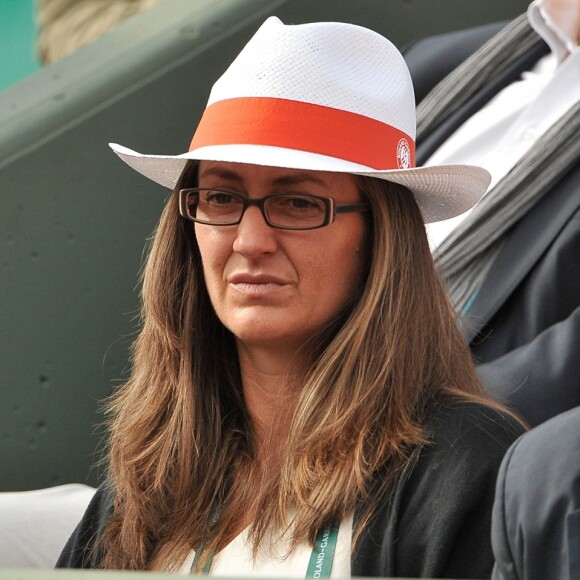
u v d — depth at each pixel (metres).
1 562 11.11
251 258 8.56
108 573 5.48
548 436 6.27
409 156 9.09
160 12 14.55
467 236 12.02
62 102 13.99
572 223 11.60
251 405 9.11
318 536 8.13
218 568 8.50
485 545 7.96
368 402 8.45
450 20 15.12
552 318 11.48
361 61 8.89
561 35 13.55
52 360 13.89
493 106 13.90
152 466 9.27
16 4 19.23
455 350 9.02
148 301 9.53
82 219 13.94
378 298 8.59
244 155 8.60
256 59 8.91
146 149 14.05
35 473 13.88
